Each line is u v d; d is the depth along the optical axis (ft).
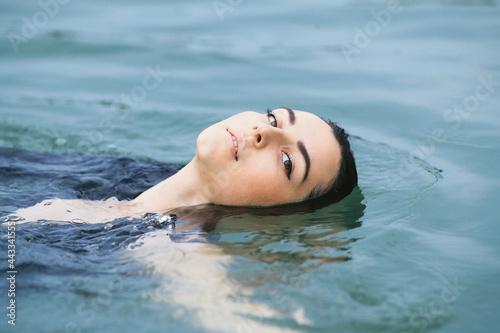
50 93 26.05
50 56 30.22
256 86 26.71
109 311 10.76
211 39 32.53
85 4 38.78
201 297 11.22
